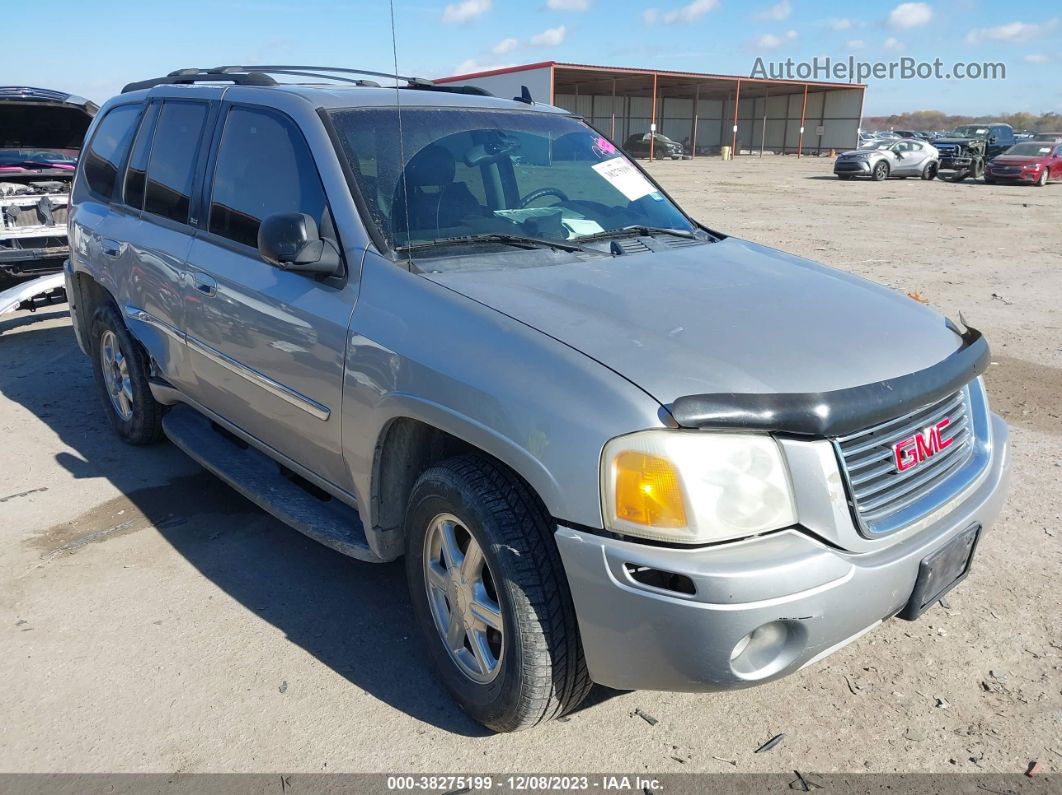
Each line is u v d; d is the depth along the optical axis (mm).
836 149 56750
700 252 3502
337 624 3385
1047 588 3641
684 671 2248
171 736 2758
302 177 3352
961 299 9719
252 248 3559
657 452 2195
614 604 2254
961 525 2611
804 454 2279
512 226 3412
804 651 2283
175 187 4188
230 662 3135
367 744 2736
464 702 2791
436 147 3477
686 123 58906
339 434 3055
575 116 4273
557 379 2357
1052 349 7555
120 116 5035
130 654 3174
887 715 2887
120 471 4816
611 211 3791
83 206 5168
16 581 3668
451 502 2605
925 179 32188
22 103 8453
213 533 4109
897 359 2609
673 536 2189
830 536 2297
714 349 2479
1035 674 3092
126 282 4496
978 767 2654
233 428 3990
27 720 2820
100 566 3799
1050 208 21062
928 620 3426
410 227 3164
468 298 2725
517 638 2455
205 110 4086
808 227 16516
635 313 2682
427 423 2664
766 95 58656
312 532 3297
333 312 3018
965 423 2893
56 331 8102
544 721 2641
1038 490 4605
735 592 2137
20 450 5121
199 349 3900
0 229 7629
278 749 2709
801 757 2699
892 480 2473
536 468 2336
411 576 2939
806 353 2510
